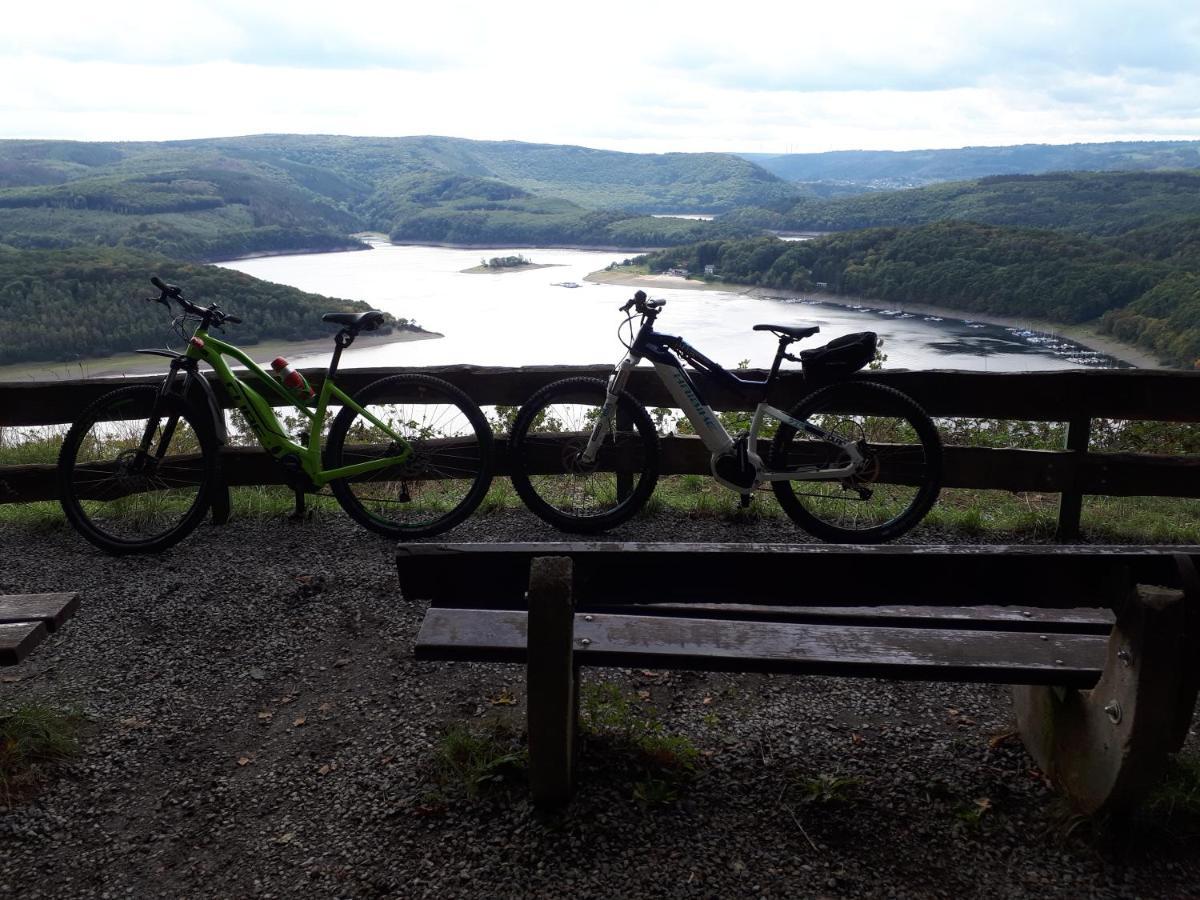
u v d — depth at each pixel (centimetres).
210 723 255
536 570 186
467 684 272
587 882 183
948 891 180
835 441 388
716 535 409
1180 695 187
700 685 268
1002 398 397
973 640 198
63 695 272
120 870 196
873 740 235
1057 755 205
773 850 193
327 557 386
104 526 426
